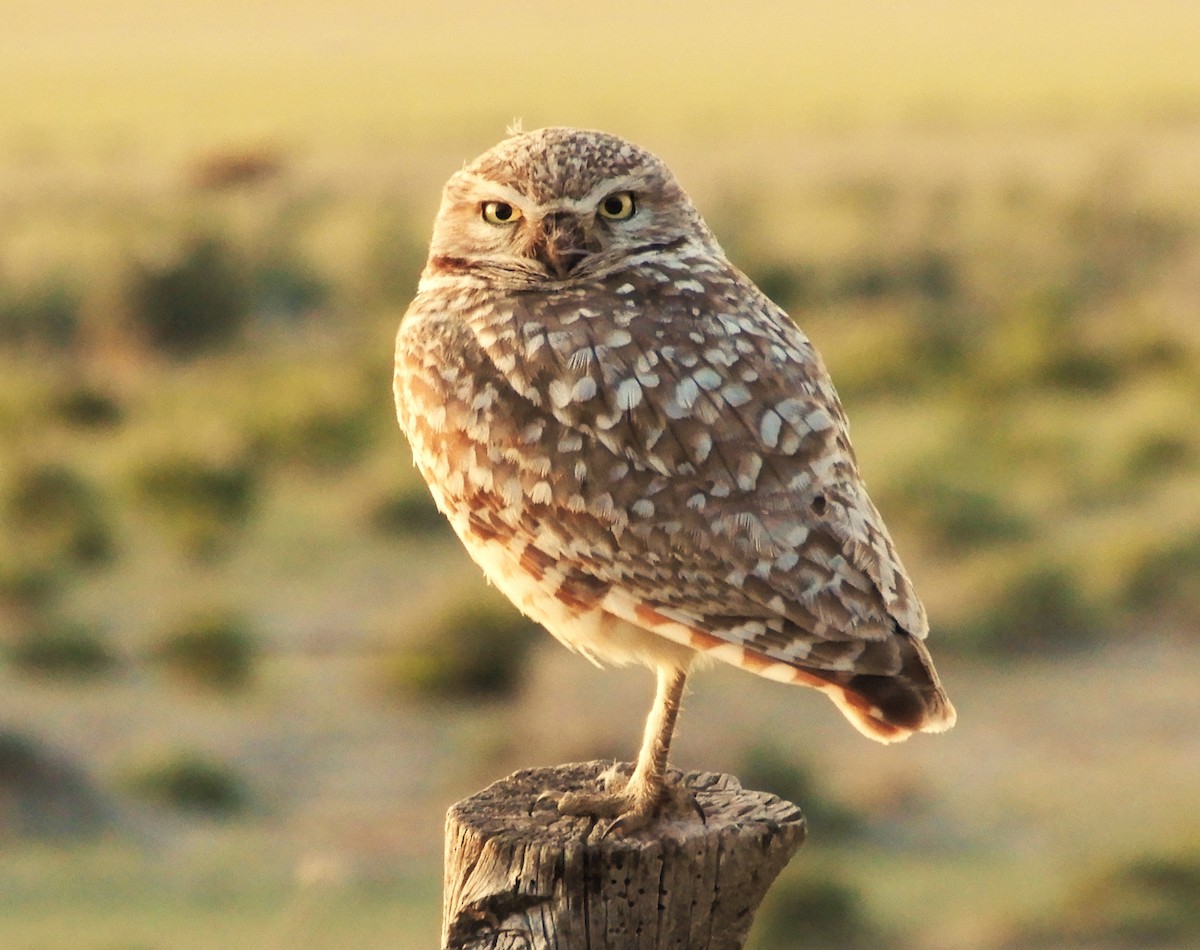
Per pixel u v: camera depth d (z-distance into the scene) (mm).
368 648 25109
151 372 48812
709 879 5543
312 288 56688
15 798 19406
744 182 78375
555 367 5961
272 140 89750
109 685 23625
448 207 6590
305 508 32625
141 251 54688
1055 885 17516
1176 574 26172
